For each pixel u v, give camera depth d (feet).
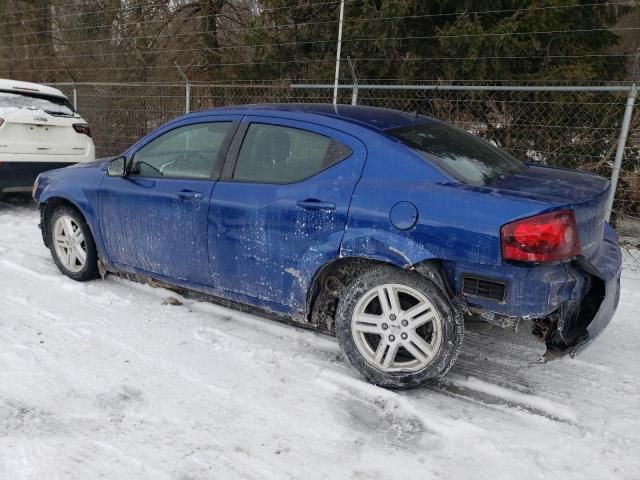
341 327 10.84
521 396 10.58
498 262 9.20
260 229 11.64
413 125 11.95
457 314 9.96
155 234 13.55
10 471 8.07
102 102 36.19
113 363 11.34
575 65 24.77
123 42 43.57
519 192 9.69
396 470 8.41
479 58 25.26
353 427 9.50
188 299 14.88
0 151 22.57
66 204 15.88
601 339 13.51
